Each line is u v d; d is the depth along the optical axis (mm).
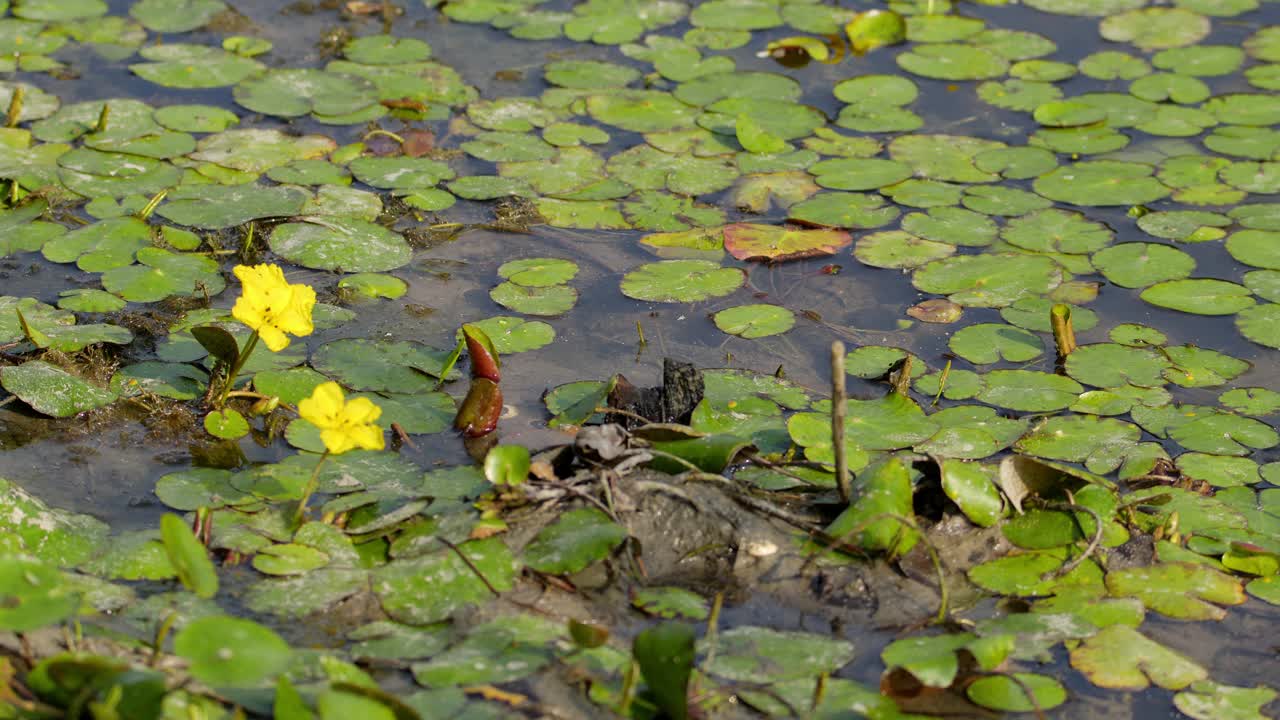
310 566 2953
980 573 3141
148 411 3670
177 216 4672
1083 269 4586
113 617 2760
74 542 3023
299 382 3787
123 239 4504
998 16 6840
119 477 3375
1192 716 2713
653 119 5625
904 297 4445
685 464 3234
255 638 2350
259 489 3262
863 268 4609
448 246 4664
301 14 6617
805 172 5215
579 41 6414
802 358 4086
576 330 4180
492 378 3809
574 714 2521
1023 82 6086
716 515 3139
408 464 3416
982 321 4336
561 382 3898
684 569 3064
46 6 6488
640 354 4062
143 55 5992
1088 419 3773
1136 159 5387
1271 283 4508
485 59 6184
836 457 3139
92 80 5762
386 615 2846
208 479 3328
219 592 2893
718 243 4711
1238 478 3533
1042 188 5129
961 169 5254
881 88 5973
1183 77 6137
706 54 6316
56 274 4320
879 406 3766
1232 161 5371
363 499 3199
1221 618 3043
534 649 2699
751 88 5918
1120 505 3361
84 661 2223
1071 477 3277
